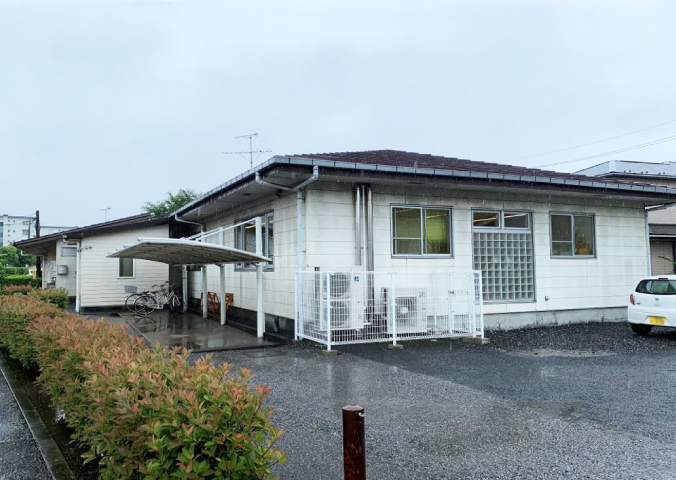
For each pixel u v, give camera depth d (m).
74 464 3.60
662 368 6.47
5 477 3.35
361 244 8.89
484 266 10.06
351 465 2.22
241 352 7.71
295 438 4.00
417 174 8.54
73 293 17.17
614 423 4.29
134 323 11.78
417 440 3.92
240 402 2.33
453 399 5.04
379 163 9.02
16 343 6.70
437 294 9.15
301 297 8.58
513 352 7.65
